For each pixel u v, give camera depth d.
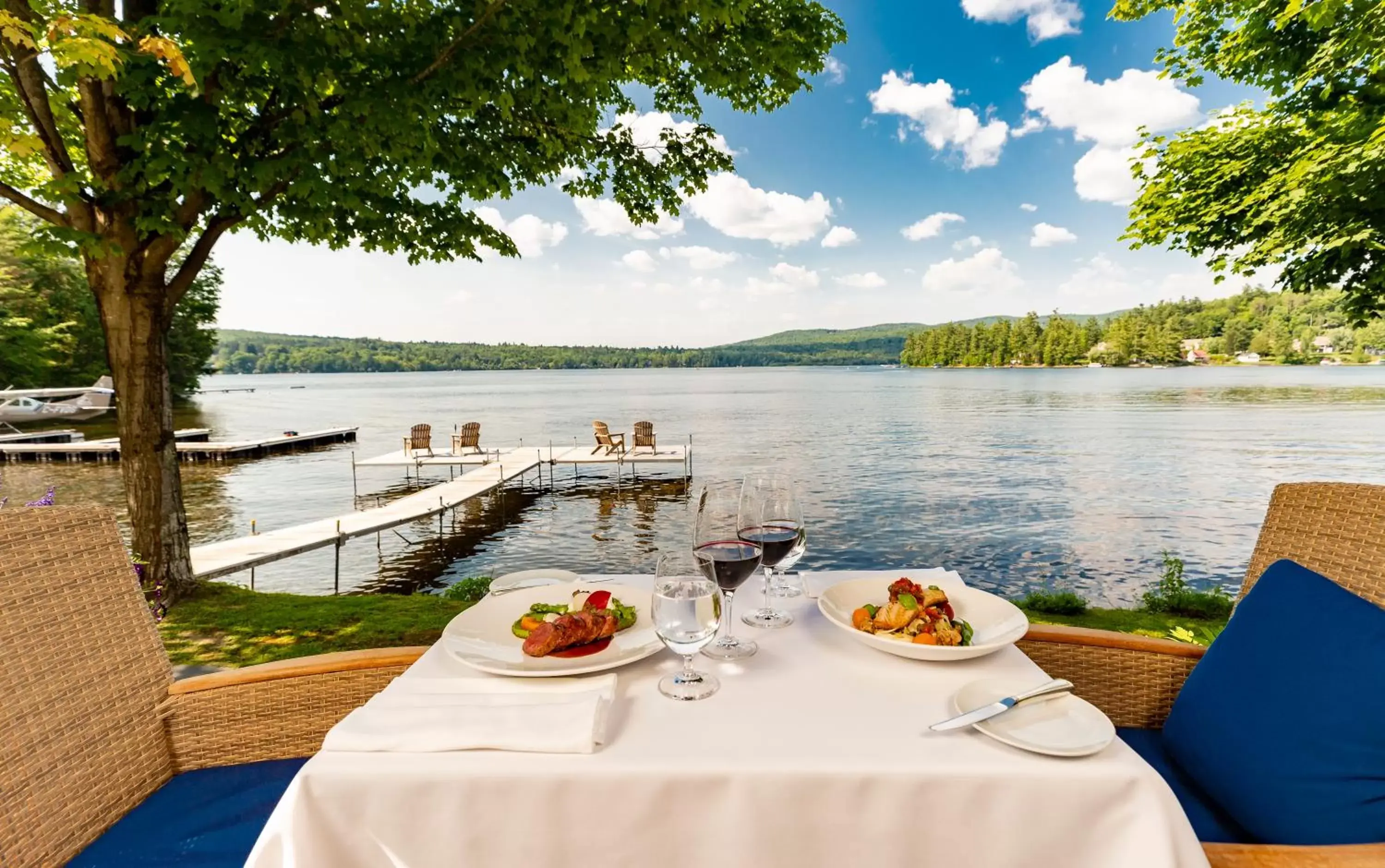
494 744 0.86
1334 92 5.05
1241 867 0.80
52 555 1.34
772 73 5.18
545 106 4.61
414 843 0.82
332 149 3.95
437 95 3.88
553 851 0.83
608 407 52.16
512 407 55.00
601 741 0.89
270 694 1.56
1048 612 6.14
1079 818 0.80
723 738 0.90
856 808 0.82
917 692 1.06
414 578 9.91
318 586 9.55
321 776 0.82
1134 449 23.78
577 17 3.65
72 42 2.47
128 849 1.27
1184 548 11.02
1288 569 1.34
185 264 5.23
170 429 5.42
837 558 10.64
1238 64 5.61
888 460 21.53
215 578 7.97
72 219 4.52
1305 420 33.56
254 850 0.80
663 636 1.05
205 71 3.38
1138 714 1.63
